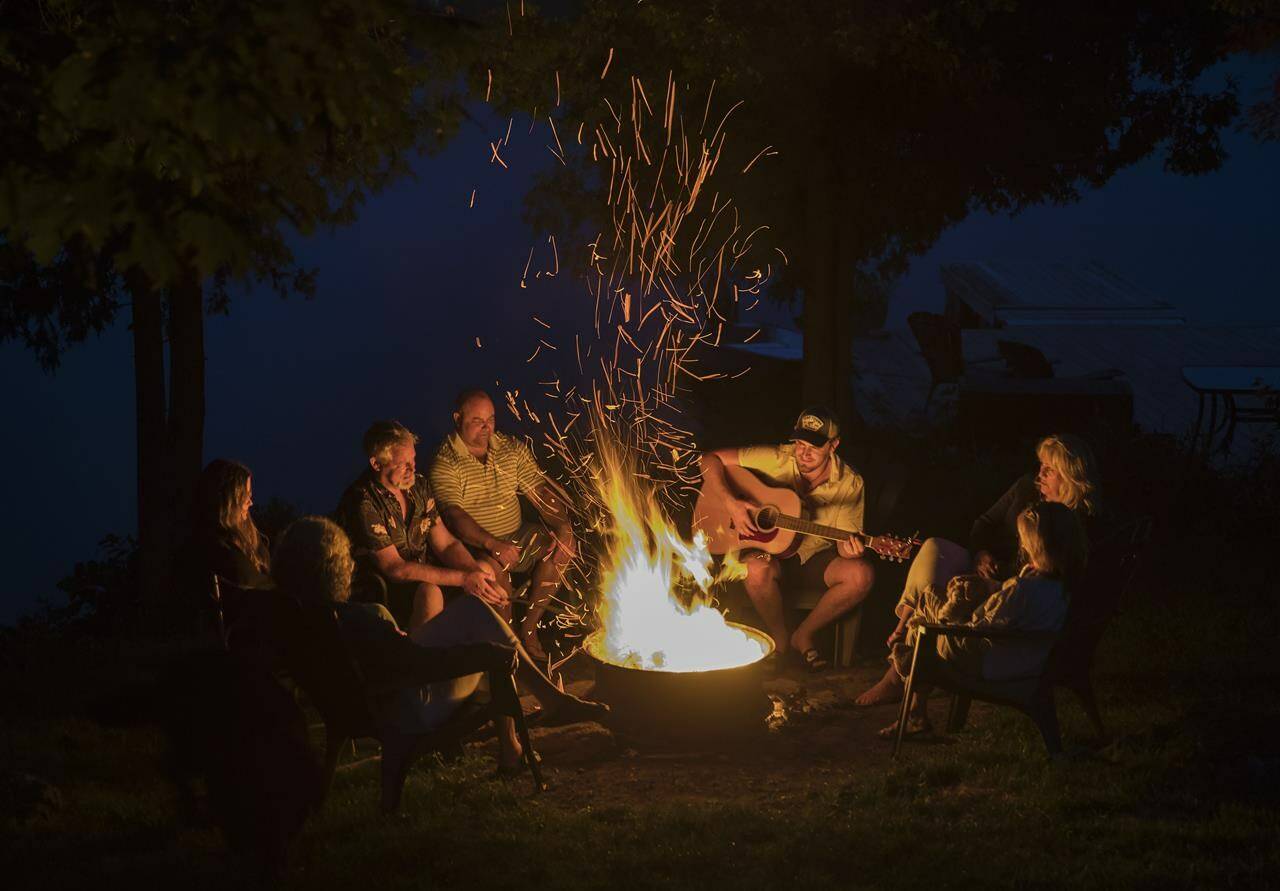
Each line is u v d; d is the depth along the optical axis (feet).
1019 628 15.97
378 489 18.81
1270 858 12.78
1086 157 33.47
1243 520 27.91
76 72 8.67
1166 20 31.48
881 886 12.69
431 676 14.51
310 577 13.94
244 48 8.86
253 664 13.32
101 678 21.08
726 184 33.19
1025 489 19.98
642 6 28.14
